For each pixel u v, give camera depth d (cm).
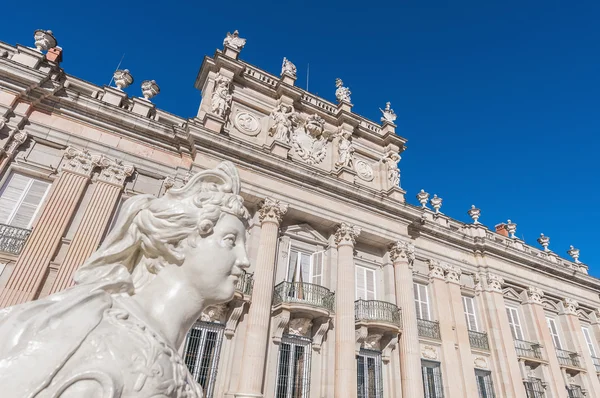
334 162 1761
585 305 2231
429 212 2008
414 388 1339
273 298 1306
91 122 1278
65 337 126
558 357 1936
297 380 1250
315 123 1764
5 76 1171
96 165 1221
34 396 111
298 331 1313
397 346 1448
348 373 1240
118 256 178
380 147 1980
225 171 211
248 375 1097
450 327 1681
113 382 120
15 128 1141
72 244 1059
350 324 1328
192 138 1339
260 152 1432
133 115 1327
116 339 134
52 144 1197
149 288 176
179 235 178
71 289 154
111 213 1166
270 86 1727
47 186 1165
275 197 1434
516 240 2239
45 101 1229
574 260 2538
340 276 1430
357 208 1620
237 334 1184
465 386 1549
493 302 1861
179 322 170
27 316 132
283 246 1445
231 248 188
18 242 1038
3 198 1092
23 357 118
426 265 1831
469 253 1983
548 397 1736
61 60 1445
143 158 1309
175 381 141
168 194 192
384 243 1653
